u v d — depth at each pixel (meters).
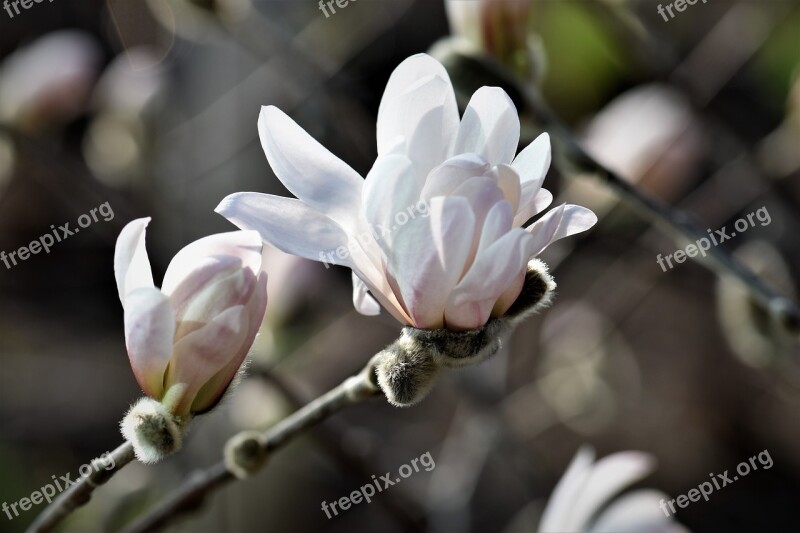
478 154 0.43
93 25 1.20
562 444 1.18
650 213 0.57
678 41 1.04
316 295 0.77
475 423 0.82
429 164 0.44
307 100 0.80
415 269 0.43
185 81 0.93
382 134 0.44
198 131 0.90
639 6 0.88
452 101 0.44
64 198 0.93
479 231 0.43
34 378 1.21
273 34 0.75
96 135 0.91
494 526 0.98
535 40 0.59
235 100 0.90
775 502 1.18
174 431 0.44
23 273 1.26
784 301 0.55
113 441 1.19
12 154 0.87
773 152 0.83
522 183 0.44
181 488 0.51
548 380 0.97
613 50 0.93
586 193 0.72
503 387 0.83
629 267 0.96
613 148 0.76
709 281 1.07
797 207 0.96
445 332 0.44
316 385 1.02
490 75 0.56
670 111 0.77
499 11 0.57
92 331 1.27
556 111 1.02
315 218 0.44
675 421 1.21
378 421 1.08
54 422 1.19
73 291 1.28
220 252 0.44
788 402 1.21
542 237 0.43
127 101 0.91
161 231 0.89
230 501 0.92
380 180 0.43
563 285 1.04
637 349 1.27
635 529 0.59
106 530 0.77
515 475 0.83
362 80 0.92
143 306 0.44
